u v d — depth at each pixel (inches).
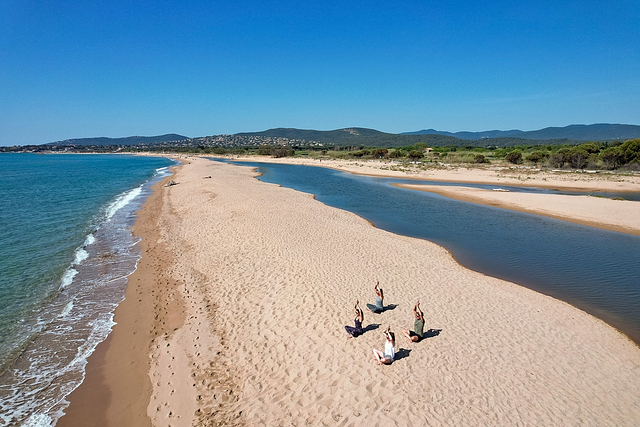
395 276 571.2
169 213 1123.3
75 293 553.0
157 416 313.9
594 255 757.3
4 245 783.1
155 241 823.7
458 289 536.7
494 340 397.7
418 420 278.8
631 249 797.9
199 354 393.4
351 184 1996.8
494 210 1238.3
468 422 278.1
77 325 462.9
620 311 509.7
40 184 2007.9
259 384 337.7
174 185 1836.9
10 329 450.3
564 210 1195.9
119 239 845.2
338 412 291.6
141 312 494.9
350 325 415.8
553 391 319.6
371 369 339.6
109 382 360.5
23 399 335.6
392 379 325.1
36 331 447.5
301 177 2395.4
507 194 1533.0
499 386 321.1
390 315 442.3
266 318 447.5
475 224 1029.2
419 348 373.1
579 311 490.0
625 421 288.2
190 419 305.3
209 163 3796.8
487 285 564.7
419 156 3949.3
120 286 578.9
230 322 449.7
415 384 319.0
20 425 305.1
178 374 365.1
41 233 888.9
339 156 4749.0
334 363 351.9
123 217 1093.1
